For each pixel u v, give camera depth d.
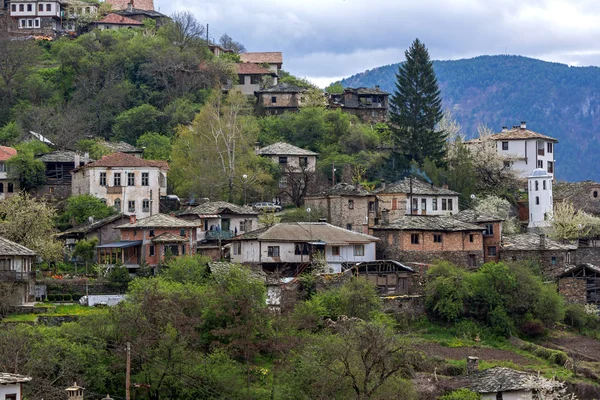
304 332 107.75
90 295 120.75
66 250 139.88
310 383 90.69
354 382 87.44
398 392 91.06
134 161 156.25
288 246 137.25
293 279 127.31
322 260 134.38
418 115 194.25
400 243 143.00
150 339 97.88
